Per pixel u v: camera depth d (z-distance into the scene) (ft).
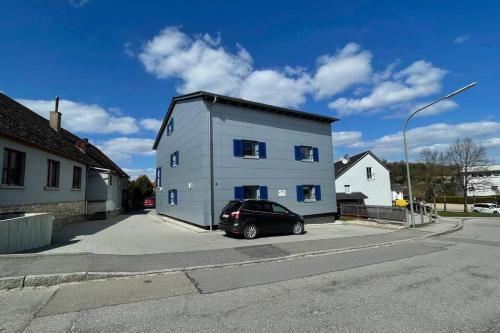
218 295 18.74
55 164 54.34
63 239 39.40
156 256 28.71
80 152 75.41
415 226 61.31
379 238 43.60
